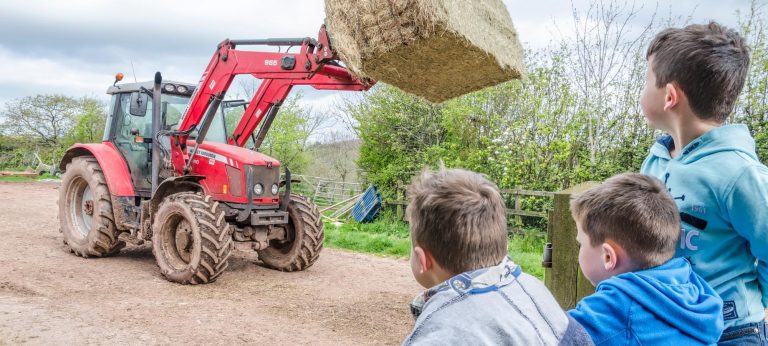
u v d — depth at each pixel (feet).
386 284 23.84
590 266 5.87
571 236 8.63
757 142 32.63
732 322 6.01
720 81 5.89
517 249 33.35
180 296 19.93
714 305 5.42
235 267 25.70
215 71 23.59
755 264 6.12
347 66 13.38
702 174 5.99
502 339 4.32
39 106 121.90
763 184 5.65
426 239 4.99
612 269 5.68
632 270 5.60
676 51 6.04
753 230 5.64
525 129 41.24
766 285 6.07
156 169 24.32
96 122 112.47
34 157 119.24
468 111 44.70
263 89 25.13
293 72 21.85
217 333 15.96
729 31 6.11
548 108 42.04
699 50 5.90
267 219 24.22
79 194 27.61
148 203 24.00
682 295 5.26
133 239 25.30
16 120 122.01
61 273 22.48
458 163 44.04
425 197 5.04
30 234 31.86
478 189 5.05
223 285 22.00
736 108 34.17
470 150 45.09
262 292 21.29
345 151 78.79
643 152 37.29
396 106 50.16
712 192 5.90
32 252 26.53
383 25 12.41
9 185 71.41
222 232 21.66
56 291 19.65
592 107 39.70
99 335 15.07
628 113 39.52
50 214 42.11
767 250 5.64
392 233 40.93
